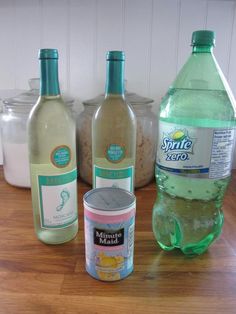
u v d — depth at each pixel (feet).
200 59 1.47
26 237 1.62
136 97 2.28
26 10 2.40
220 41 2.48
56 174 1.46
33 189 1.53
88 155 2.26
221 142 1.30
